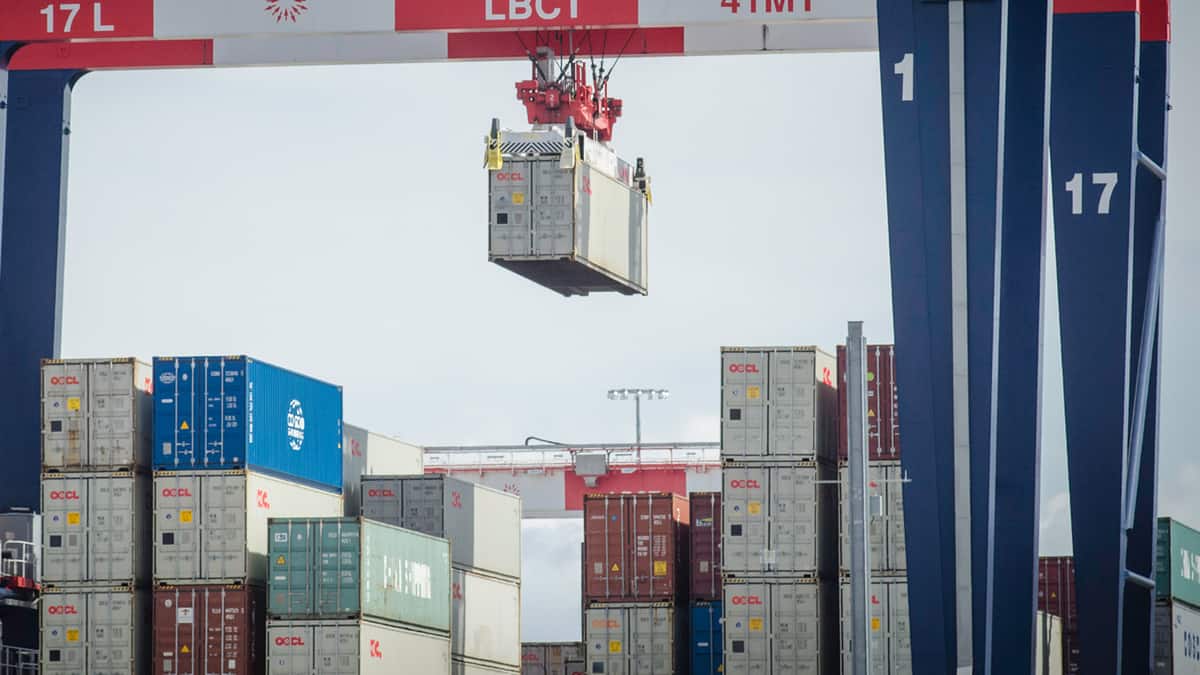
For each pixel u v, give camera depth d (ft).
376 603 624.18
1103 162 614.75
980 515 515.09
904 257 522.47
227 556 619.67
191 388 627.87
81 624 622.13
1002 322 531.09
